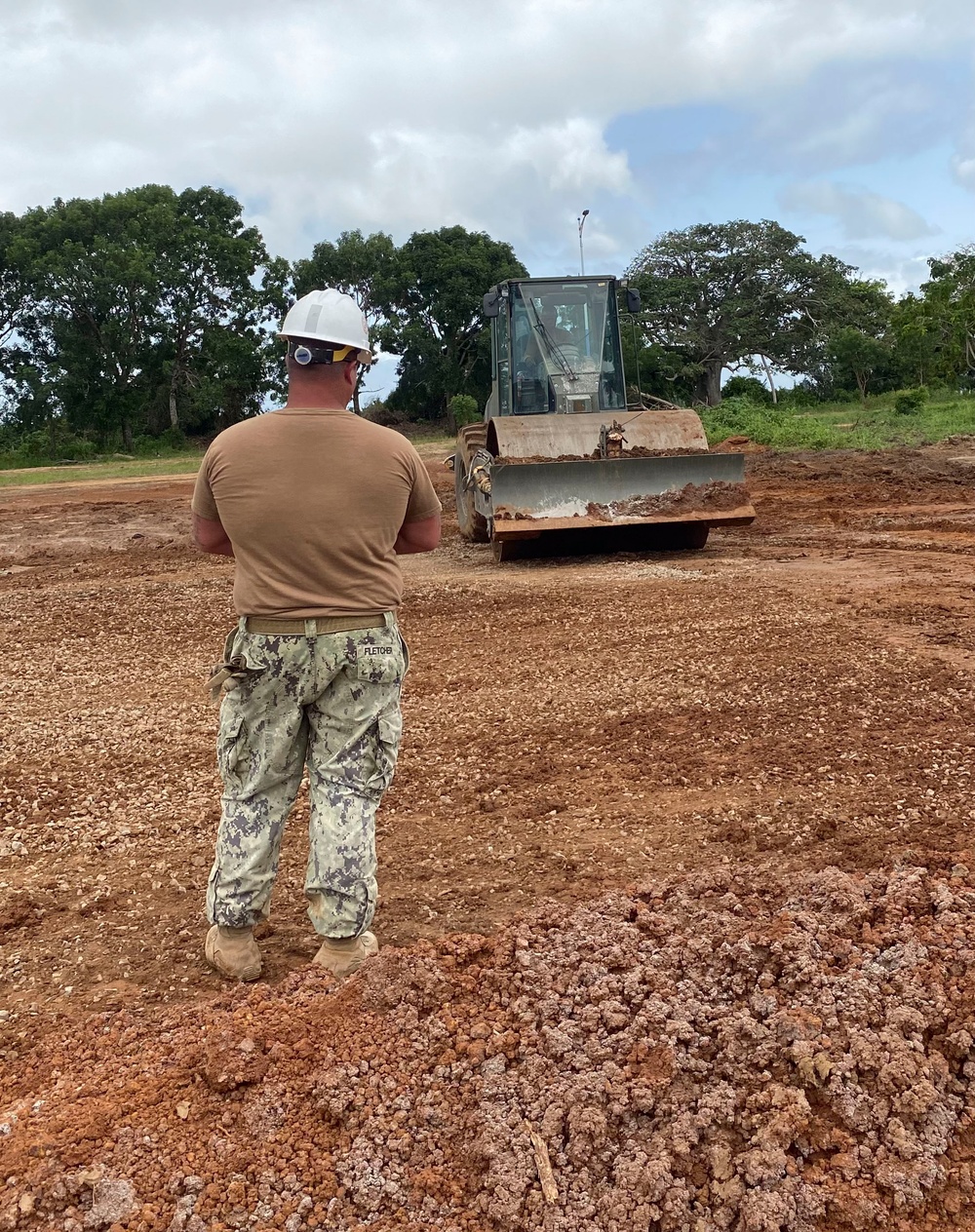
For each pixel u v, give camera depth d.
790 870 3.65
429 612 8.75
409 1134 2.42
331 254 55.56
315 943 3.45
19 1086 2.71
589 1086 2.44
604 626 7.85
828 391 57.59
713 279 56.72
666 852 3.97
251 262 52.50
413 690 6.42
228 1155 2.38
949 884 3.26
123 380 50.53
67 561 13.60
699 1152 2.31
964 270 49.47
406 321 57.34
